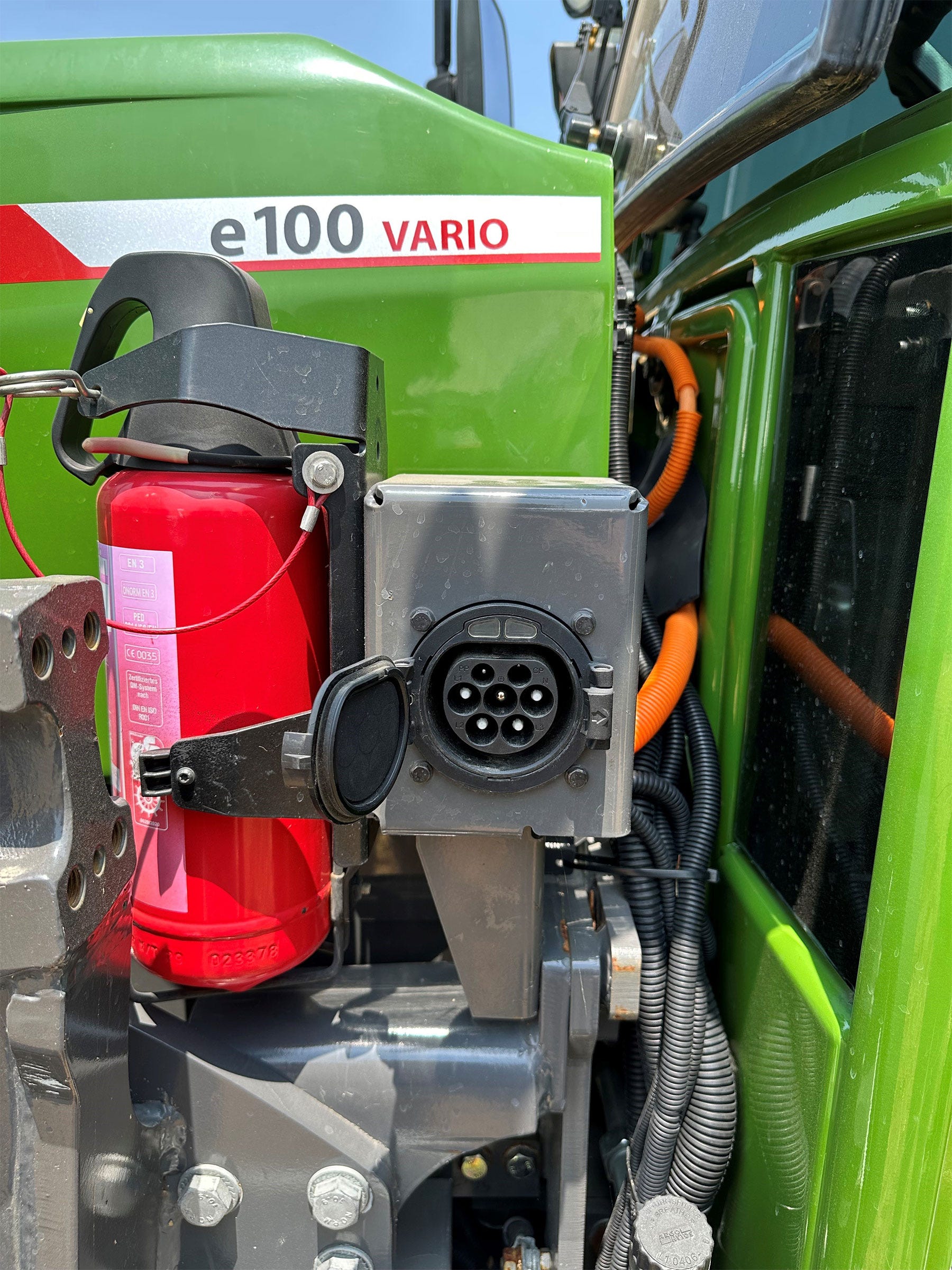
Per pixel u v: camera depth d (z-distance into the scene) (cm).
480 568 85
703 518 139
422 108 105
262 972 97
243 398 84
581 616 85
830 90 95
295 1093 104
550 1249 121
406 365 111
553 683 85
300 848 97
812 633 111
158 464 92
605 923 112
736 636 129
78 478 106
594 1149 143
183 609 89
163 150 106
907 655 79
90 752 77
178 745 87
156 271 90
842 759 101
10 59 105
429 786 90
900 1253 81
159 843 94
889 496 92
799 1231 97
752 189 148
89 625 77
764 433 123
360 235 108
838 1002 94
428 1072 108
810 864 108
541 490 85
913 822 77
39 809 74
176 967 96
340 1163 102
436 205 108
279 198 107
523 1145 127
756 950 116
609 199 108
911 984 78
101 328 94
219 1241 106
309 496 86
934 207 81
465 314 110
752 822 130
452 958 122
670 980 117
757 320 126
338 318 110
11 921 72
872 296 97
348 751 75
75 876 74
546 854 128
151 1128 96
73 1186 78
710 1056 118
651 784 124
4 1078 76
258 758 87
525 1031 110
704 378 149
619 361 141
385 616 87
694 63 142
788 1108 102
